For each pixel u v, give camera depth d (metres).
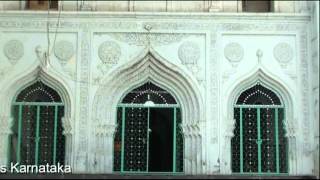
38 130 15.23
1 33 15.30
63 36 15.33
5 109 15.12
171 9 15.65
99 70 15.20
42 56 15.21
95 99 15.08
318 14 14.59
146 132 15.37
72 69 15.20
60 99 15.35
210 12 15.33
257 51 15.31
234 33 15.37
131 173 14.84
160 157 20.42
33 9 16.06
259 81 15.42
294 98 15.18
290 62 15.32
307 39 15.33
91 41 15.28
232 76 15.23
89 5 15.55
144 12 15.26
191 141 15.12
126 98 15.48
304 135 15.05
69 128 14.93
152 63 15.36
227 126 14.98
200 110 15.04
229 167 14.89
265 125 15.39
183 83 15.28
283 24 15.41
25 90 15.40
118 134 15.35
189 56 15.25
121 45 15.29
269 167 15.21
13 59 15.23
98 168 14.88
